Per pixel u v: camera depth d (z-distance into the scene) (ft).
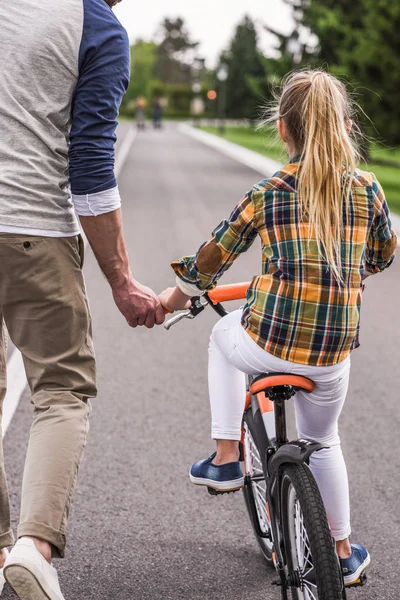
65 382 11.30
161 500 16.44
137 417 21.08
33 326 11.14
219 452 13.12
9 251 10.75
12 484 16.79
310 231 10.56
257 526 13.96
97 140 10.93
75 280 11.21
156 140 178.29
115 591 13.12
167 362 26.13
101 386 23.59
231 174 103.50
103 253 11.46
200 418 21.13
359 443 19.81
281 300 10.64
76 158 10.93
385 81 81.97
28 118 10.73
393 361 26.89
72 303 11.14
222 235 10.96
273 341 10.76
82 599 12.86
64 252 11.09
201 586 13.33
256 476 13.84
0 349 12.07
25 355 11.37
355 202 10.78
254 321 10.90
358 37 90.94
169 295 12.09
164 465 18.16
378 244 11.64
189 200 73.97
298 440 11.00
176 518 15.71
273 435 12.45
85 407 11.36
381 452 19.27
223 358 12.93
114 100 11.00
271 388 11.09
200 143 174.09
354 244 10.78
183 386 23.72
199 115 360.48
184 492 16.84
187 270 11.42
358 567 12.42
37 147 10.81
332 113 10.56
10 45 10.71
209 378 13.07
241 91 303.48
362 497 16.85
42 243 10.85
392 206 74.90
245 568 13.94
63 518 10.53
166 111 378.94
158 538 14.92
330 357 10.80
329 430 12.10
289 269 10.61
